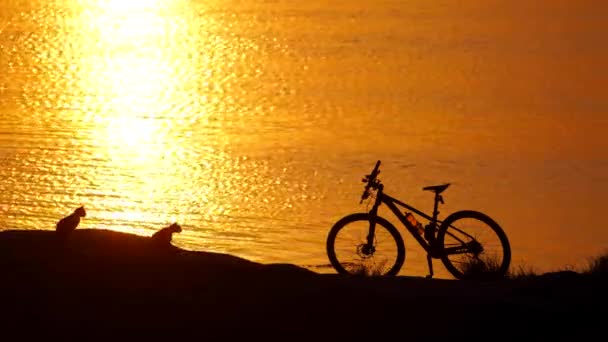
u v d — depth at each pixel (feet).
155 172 539.70
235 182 522.47
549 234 414.41
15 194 468.75
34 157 562.25
